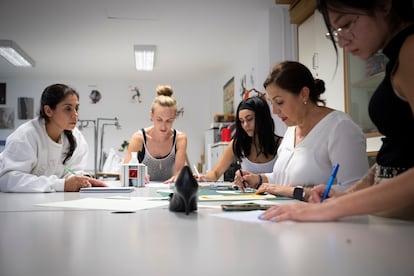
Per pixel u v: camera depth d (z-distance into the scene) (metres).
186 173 0.81
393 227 0.60
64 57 4.49
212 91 5.88
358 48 0.74
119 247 0.47
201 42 4.01
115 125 5.70
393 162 0.81
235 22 3.50
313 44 2.97
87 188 1.44
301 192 1.11
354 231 0.56
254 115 2.05
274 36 3.28
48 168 1.71
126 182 1.79
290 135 1.60
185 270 0.37
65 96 1.68
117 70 5.12
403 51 0.62
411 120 0.72
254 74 3.86
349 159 1.27
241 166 2.27
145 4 3.06
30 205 0.98
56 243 0.50
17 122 5.52
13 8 3.08
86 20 3.36
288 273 0.35
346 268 0.37
